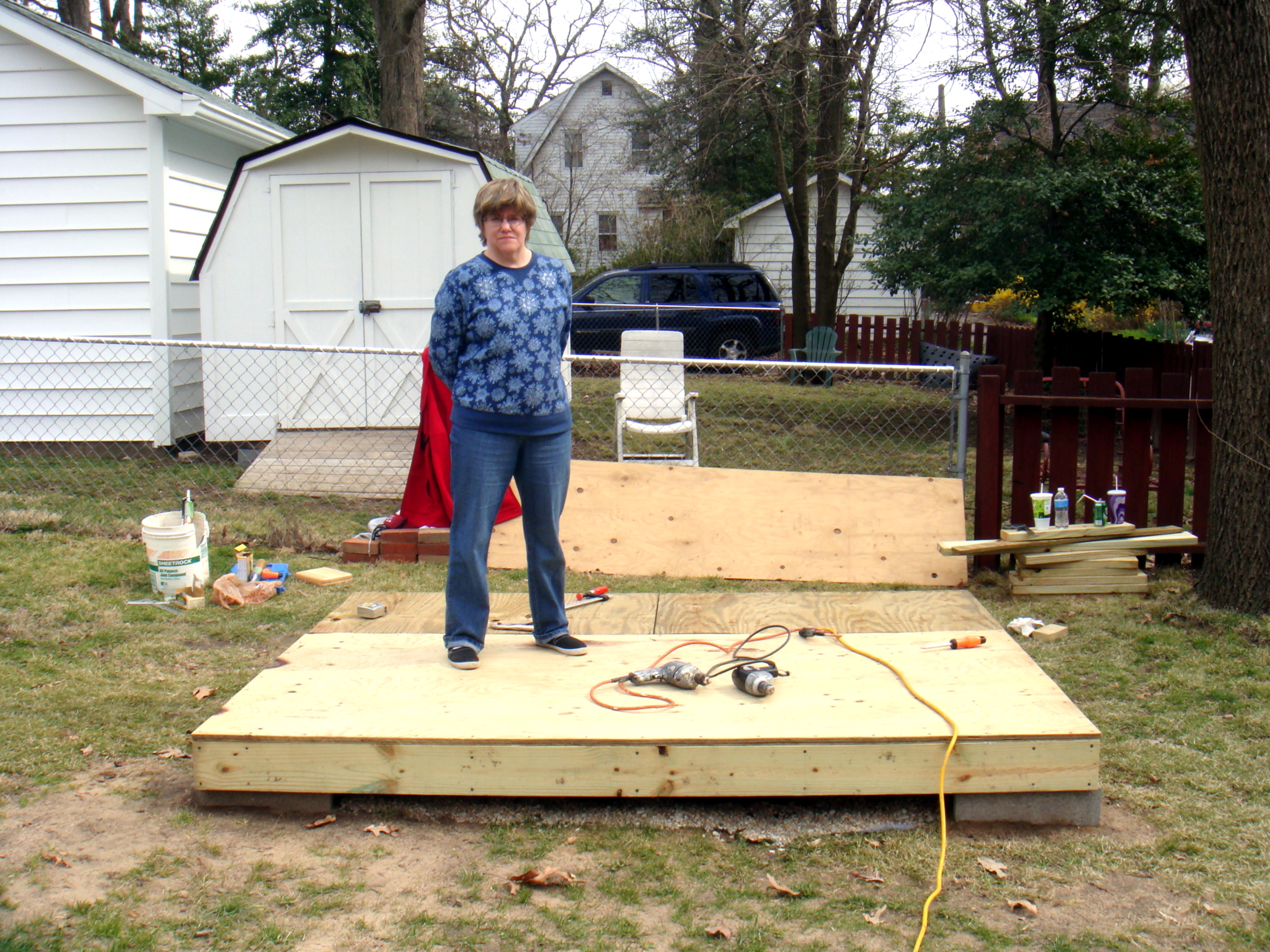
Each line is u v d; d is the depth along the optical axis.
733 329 16.77
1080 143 10.63
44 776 3.29
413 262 8.88
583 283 25.70
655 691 3.46
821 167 15.64
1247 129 4.60
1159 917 2.62
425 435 6.02
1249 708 3.88
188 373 9.61
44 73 8.97
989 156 10.77
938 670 3.63
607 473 6.04
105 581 5.37
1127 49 10.17
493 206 3.32
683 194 26.78
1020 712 3.21
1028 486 5.86
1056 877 2.81
